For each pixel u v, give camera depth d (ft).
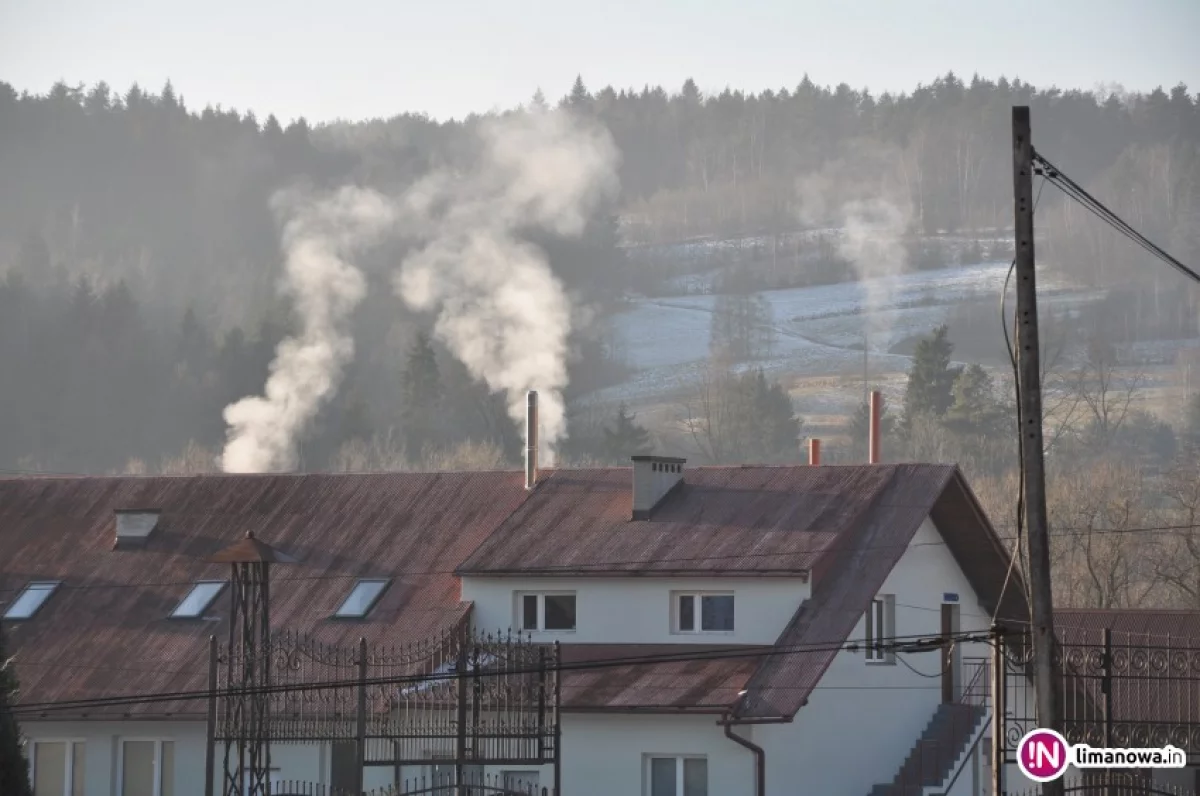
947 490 373.81
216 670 297.94
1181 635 409.49
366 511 414.00
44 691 376.07
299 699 342.03
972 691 383.45
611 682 344.90
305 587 392.47
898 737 365.40
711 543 361.30
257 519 420.77
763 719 322.34
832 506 364.99
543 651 286.05
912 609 372.58
